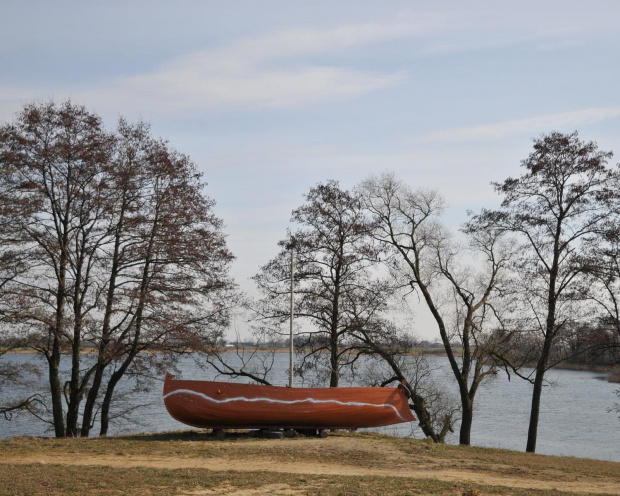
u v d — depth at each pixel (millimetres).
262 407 22797
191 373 58156
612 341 28172
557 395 65375
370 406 23734
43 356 30250
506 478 17844
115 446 20438
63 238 27609
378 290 30812
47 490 14086
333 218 30844
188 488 14648
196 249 28906
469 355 30266
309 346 30984
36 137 27672
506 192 30656
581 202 29344
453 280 30734
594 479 18391
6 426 39844
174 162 29516
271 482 15469
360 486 15320
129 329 27688
